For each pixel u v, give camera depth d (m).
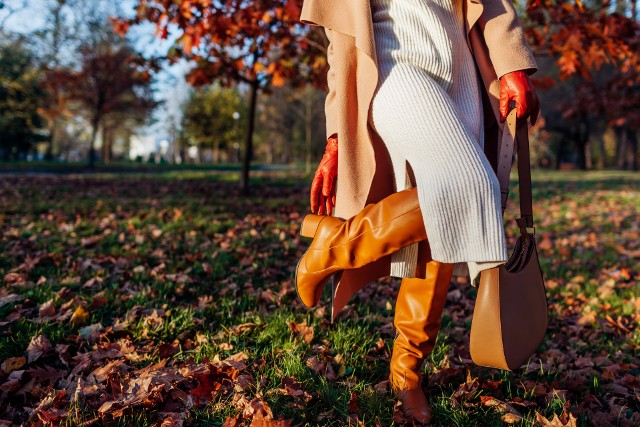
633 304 3.23
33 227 5.60
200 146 48.44
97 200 8.81
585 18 5.39
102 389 1.93
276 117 41.97
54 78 23.59
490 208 1.32
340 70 1.61
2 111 25.00
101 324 2.58
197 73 8.97
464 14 1.64
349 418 1.71
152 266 3.96
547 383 2.09
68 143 60.53
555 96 26.62
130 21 5.93
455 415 1.73
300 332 2.52
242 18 5.58
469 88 1.60
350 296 1.71
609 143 48.66
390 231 1.47
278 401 1.81
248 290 3.34
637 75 10.83
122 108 29.55
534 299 1.54
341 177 1.63
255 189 12.44
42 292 2.97
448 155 1.36
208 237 5.27
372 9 1.61
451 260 1.34
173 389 1.90
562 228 6.84
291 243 5.02
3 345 2.24
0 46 13.27
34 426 1.65
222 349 2.31
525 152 1.63
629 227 6.83
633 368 2.32
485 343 1.43
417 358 1.77
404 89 1.46
